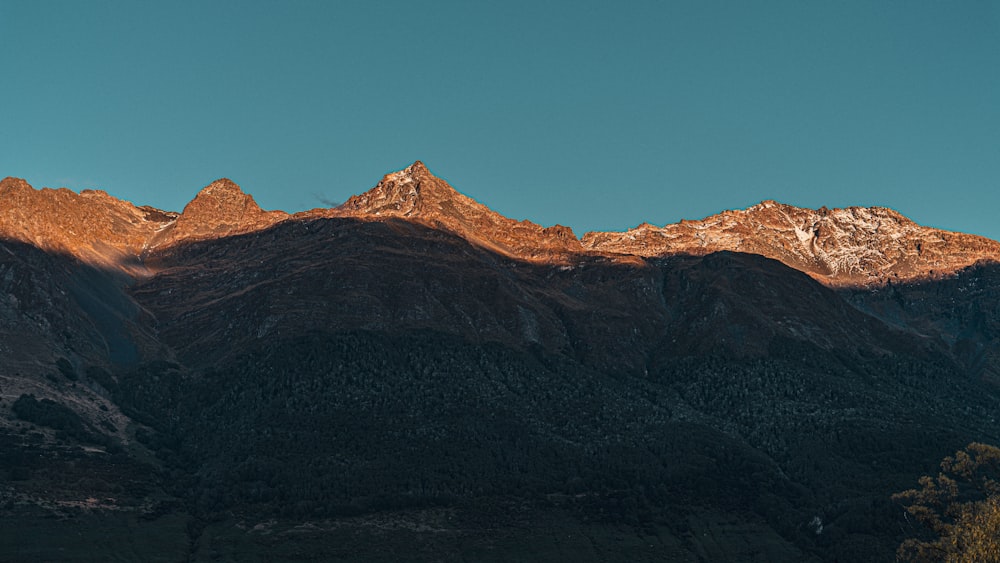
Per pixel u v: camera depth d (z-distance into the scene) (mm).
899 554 144625
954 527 135500
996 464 147000
